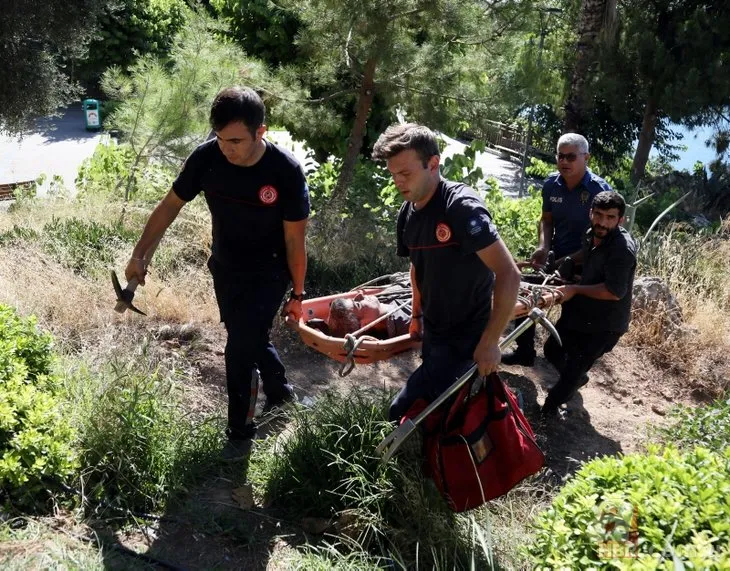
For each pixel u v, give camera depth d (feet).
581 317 16.14
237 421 13.79
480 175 28.50
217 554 11.20
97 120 79.30
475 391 11.41
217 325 18.70
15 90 34.01
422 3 23.36
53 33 33.83
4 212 26.99
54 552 10.23
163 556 10.98
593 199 17.15
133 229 23.02
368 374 18.16
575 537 9.18
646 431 16.90
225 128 11.62
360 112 25.86
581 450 16.06
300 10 25.09
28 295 17.74
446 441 11.41
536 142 78.02
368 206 25.35
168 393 13.97
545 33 49.34
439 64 24.09
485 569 11.23
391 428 12.19
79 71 82.89
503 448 11.43
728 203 49.88
